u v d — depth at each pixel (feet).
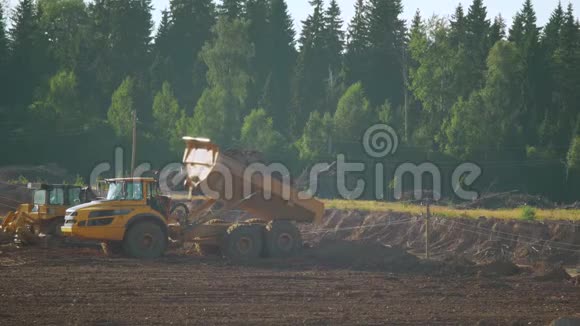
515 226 444.96
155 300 179.83
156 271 236.84
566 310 179.93
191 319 156.87
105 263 257.55
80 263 256.73
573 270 359.25
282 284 211.20
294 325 152.56
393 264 263.90
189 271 238.89
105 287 198.29
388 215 483.51
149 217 284.00
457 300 192.24
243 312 165.89
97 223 275.80
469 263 270.05
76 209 276.82
